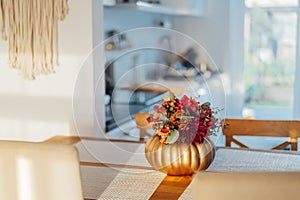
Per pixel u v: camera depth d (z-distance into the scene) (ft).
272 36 12.66
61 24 8.18
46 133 8.60
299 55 12.30
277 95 12.85
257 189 3.25
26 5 8.21
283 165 5.99
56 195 4.13
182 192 5.04
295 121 7.55
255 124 7.66
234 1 12.73
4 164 4.17
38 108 8.56
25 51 8.38
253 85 12.98
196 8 12.92
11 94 8.66
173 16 13.50
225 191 3.28
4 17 8.36
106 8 10.55
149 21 13.26
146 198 4.86
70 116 8.39
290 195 3.24
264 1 12.55
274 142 12.73
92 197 4.90
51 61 8.30
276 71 12.76
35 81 8.48
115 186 5.25
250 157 6.40
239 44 12.85
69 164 4.00
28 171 4.12
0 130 8.87
